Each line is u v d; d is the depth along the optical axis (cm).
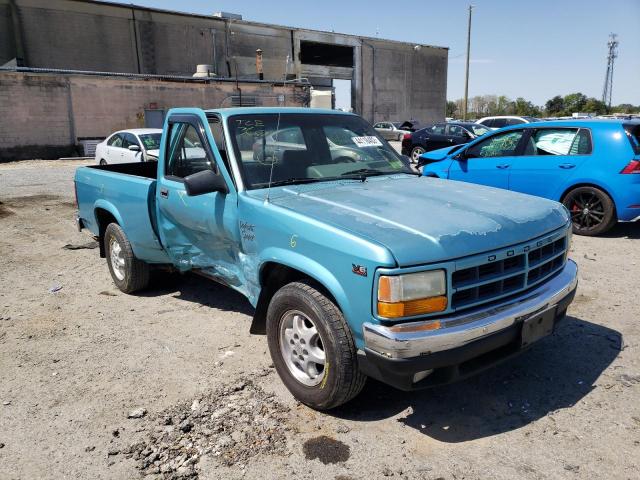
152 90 2661
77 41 3212
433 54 5288
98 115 2525
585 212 754
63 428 320
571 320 461
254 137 395
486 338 281
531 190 801
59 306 525
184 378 376
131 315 498
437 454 290
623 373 369
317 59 5856
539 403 336
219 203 386
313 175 399
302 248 314
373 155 450
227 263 410
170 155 453
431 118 5428
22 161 2294
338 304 296
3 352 423
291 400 344
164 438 307
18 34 2992
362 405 338
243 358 405
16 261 689
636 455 284
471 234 289
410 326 268
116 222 560
